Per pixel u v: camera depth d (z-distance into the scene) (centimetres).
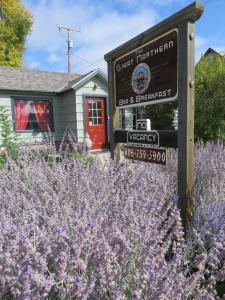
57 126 993
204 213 221
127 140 345
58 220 174
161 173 309
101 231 159
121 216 178
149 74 290
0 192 229
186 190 237
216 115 741
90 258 142
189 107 233
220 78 760
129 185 249
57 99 989
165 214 209
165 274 129
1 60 2178
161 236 170
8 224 154
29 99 937
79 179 260
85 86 935
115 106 371
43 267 120
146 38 285
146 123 330
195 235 178
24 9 2270
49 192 249
